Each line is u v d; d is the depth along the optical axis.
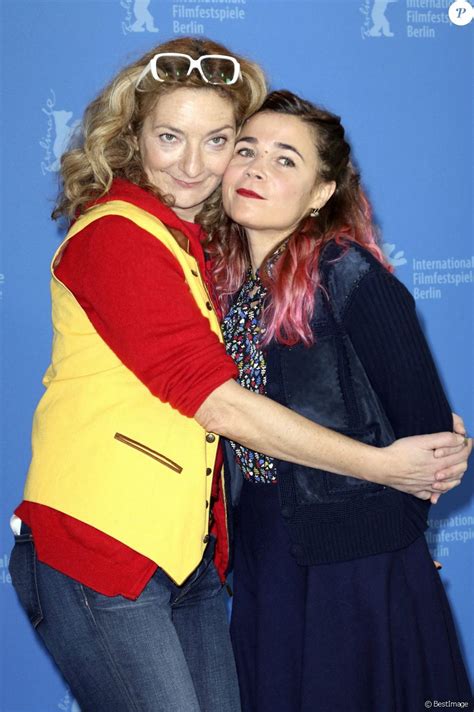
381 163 2.70
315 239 1.62
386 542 1.61
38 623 1.53
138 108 1.60
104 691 1.50
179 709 1.49
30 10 2.52
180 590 1.62
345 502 1.59
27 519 1.54
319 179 1.65
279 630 1.64
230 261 1.77
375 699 1.59
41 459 1.54
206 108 1.57
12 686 2.71
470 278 2.79
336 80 2.66
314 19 2.63
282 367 1.60
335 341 1.58
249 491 1.70
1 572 2.67
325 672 1.59
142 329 1.44
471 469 2.86
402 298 1.55
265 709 1.64
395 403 1.56
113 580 1.47
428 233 2.75
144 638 1.49
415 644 1.63
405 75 2.69
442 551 2.88
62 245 1.53
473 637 2.91
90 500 1.47
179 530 1.50
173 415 1.51
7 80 2.53
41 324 2.61
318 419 1.58
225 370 1.46
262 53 2.62
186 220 1.76
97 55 2.55
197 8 2.58
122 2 2.54
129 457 1.48
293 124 1.62
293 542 1.61
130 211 1.50
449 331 2.79
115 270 1.45
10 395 2.62
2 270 2.58
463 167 2.74
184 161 1.59
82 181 1.63
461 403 2.83
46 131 2.55
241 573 1.73
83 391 1.52
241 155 1.66
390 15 2.66
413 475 1.56
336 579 1.61
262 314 1.64
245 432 1.49
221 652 1.71
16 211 2.57
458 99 2.72
